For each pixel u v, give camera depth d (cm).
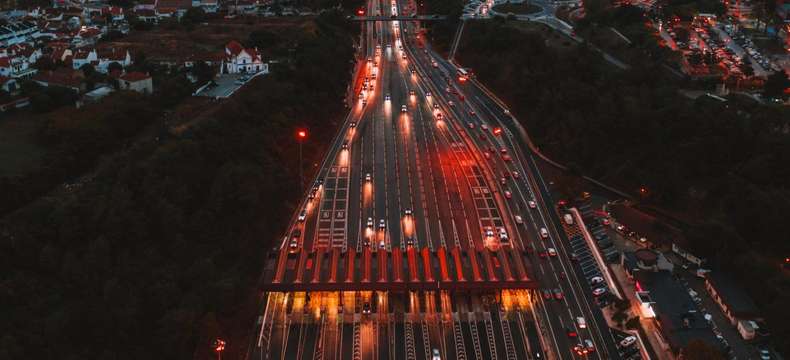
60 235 17712
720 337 17312
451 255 19550
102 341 15838
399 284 18138
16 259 17025
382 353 16850
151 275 17512
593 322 18025
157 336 16125
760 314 18000
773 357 16875
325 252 19662
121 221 18162
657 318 18050
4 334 15062
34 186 19875
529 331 17625
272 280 18375
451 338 17325
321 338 17312
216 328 16338
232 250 19825
